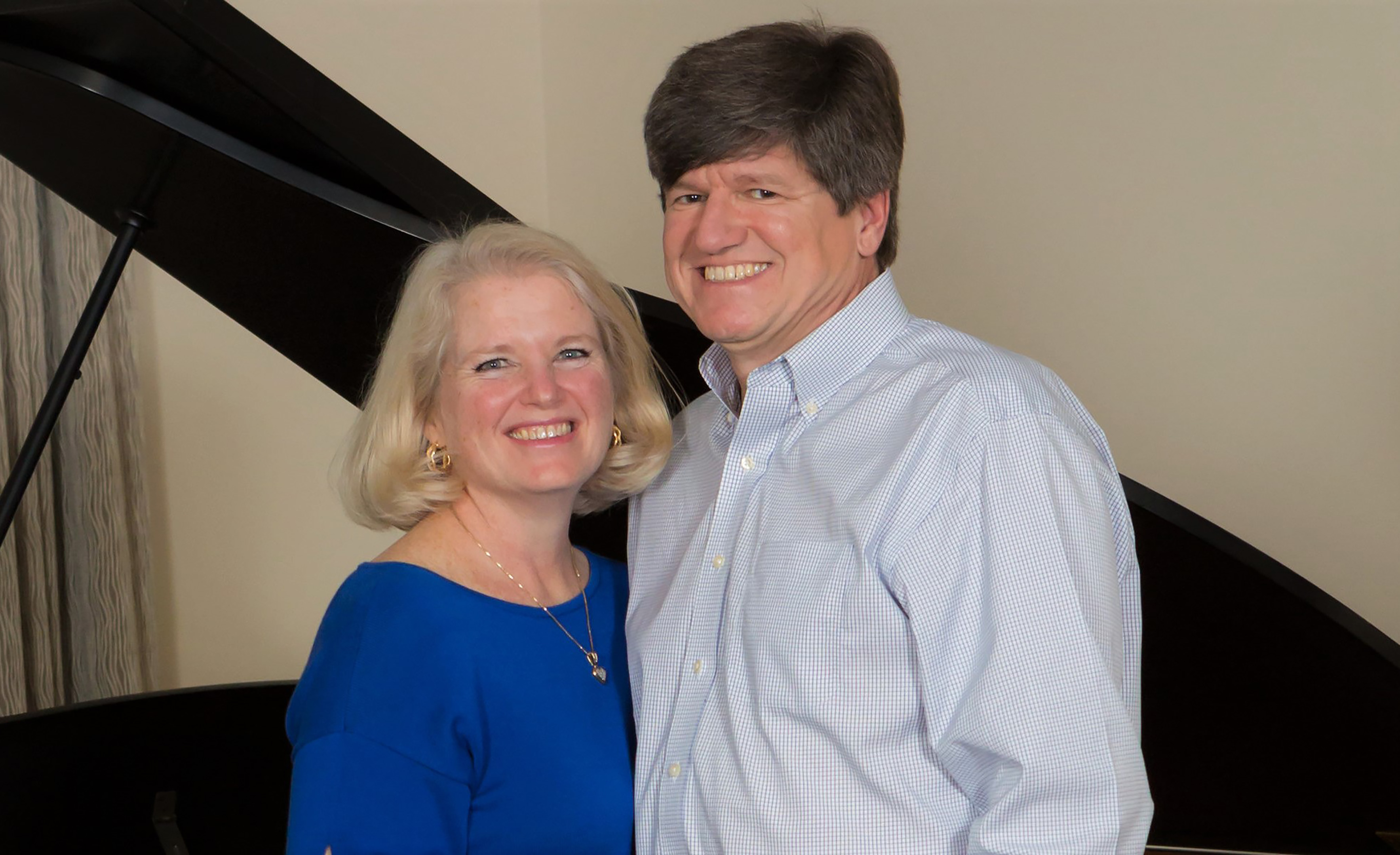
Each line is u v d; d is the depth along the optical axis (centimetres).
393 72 449
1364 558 293
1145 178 323
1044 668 122
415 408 160
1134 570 141
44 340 341
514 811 147
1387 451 288
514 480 154
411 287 160
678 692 144
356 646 144
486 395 153
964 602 127
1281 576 193
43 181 210
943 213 365
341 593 152
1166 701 220
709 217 141
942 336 146
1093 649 122
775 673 133
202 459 407
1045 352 346
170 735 254
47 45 174
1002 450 128
